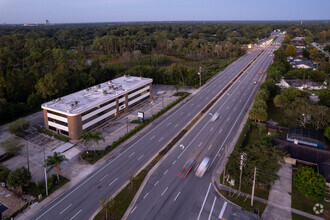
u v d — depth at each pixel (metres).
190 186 50.81
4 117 85.00
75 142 70.19
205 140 70.12
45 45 173.25
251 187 50.38
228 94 111.69
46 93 98.12
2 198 48.28
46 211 44.66
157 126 80.25
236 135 72.62
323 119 71.50
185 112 92.06
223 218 42.25
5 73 109.69
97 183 52.34
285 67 145.25
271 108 92.75
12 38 188.50
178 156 62.03
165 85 130.62
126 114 90.94
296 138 65.75
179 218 42.41
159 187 50.53
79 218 42.97
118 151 65.00
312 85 115.62
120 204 45.97
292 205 45.41
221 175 54.34
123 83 101.81
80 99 81.19
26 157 62.84
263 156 48.28
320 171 50.97
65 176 54.88
